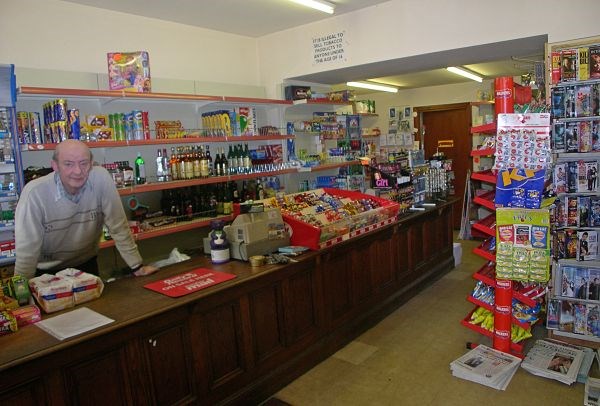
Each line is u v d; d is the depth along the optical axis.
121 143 3.36
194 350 2.35
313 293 3.17
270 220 3.08
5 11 3.23
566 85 3.22
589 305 3.26
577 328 3.29
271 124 5.20
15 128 2.87
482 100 7.00
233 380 2.58
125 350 2.05
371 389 2.88
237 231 2.95
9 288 2.12
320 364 3.23
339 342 3.45
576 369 2.89
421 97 9.03
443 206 5.09
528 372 2.98
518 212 2.93
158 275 2.70
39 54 3.43
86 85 3.66
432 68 5.04
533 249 2.91
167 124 3.97
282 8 4.16
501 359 3.04
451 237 5.64
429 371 3.08
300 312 3.06
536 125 2.91
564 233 3.28
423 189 5.17
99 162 3.77
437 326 3.84
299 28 4.89
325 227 3.21
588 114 3.18
